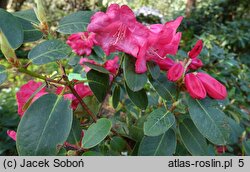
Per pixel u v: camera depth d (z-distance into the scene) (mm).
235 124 456
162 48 309
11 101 958
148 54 308
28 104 301
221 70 930
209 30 1772
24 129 273
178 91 328
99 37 306
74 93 325
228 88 876
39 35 326
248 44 1696
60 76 330
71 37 365
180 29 1882
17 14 332
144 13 1798
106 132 292
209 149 403
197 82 305
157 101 458
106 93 364
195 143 324
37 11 319
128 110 487
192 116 301
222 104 433
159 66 333
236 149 562
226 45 1664
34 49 293
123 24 297
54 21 1775
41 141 275
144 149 328
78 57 395
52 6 1852
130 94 340
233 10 2178
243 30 1833
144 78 309
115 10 296
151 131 299
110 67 373
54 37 330
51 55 290
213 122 301
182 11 2264
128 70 306
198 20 2047
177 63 329
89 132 299
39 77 294
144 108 349
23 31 321
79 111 372
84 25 337
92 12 348
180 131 326
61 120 287
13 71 278
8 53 269
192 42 1473
